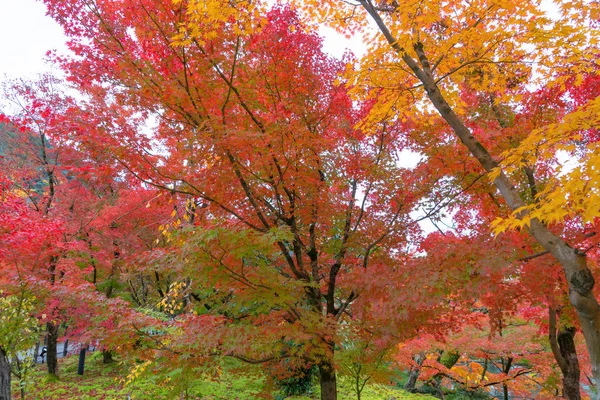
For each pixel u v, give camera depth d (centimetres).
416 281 418
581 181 280
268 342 455
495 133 540
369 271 477
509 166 430
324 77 629
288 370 606
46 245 919
